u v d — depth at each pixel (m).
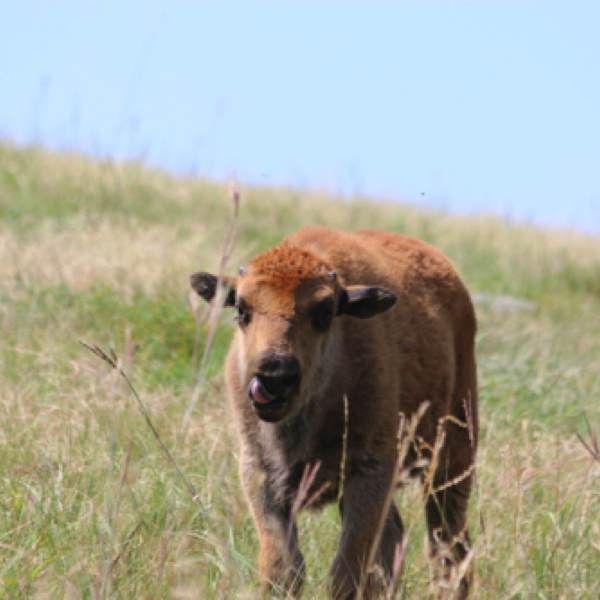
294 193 66.75
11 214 50.50
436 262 23.61
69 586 14.77
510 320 43.31
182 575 16.38
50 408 23.95
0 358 28.83
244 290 18.80
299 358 17.91
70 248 41.06
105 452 22.09
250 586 16.42
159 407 25.28
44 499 19.48
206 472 21.95
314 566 19.81
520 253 63.50
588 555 19.05
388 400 19.58
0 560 17.09
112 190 58.28
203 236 49.00
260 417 17.72
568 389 33.41
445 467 22.78
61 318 33.34
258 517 19.06
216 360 31.97
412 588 18.70
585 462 24.12
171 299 35.97
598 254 64.75
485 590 17.64
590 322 48.75
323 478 19.66
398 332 20.84
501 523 19.88
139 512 19.12
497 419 27.80
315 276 18.80
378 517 19.23
